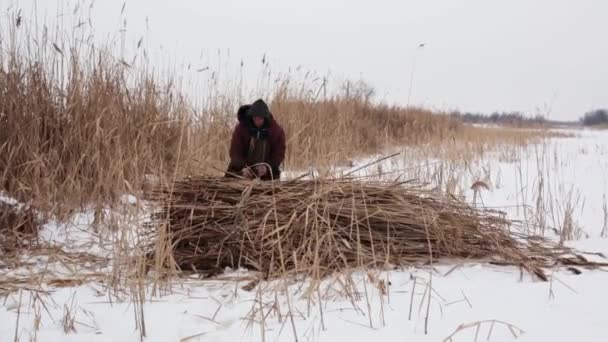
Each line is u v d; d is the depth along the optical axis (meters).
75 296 4.00
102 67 7.28
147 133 7.01
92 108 6.87
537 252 4.60
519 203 7.44
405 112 16.78
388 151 11.57
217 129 8.49
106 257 4.83
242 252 4.49
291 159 7.35
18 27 6.59
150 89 7.68
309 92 11.06
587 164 12.35
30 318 3.62
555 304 3.51
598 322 3.17
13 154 6.21
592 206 7.29
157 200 4.77
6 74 6.59
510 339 2.99
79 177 6.32
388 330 3.21
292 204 4.55
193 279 4.30
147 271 4.42
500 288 3.86
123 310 3.73
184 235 4.58
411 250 4.52
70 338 3.33
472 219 4.73
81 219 5.93
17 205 5.60
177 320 3.54
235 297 3.87
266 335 3.22
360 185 4.78
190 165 6.33
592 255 4.75
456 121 18.25
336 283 4.02
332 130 9.79
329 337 3.14
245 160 6.11
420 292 3.81
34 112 6.48
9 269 4.57
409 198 4.80
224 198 4.66
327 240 4.34
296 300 3.76
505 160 12.47
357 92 16.02
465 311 3.44
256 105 5.91
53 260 4.75
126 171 6.19
